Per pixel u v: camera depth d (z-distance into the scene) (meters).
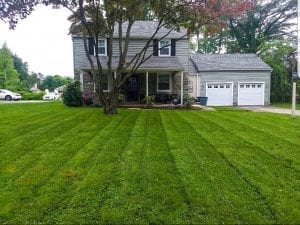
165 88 23.19
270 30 39.00
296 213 3.61
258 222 3.40
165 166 5.49
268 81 26.27
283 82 28.05
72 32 15.16
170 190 4.32
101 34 15.45
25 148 6.95
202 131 9.36
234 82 25.95
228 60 27.38
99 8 14.03
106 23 14.70
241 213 3.61
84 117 13.09
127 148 6.92
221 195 4.13
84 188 4.42
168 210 3.72
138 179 4.79
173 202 3.93
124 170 5.25
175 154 6.37
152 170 5.25
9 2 11.12
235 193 4.20
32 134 8.75
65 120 12.01
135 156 6.20
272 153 6.50
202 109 18.98
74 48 21.95
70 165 5.57
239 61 27.25
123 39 21.80
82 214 3.64
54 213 3.67
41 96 40.22
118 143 7.46
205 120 12.28
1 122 11.44
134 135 8.59
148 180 4.74
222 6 13.20
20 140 7.86
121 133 8.91
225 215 3.57
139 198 4.07
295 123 11.52
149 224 3.41
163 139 8.00
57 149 6.84
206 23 13.55
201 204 3.86
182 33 22.78
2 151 6.68
